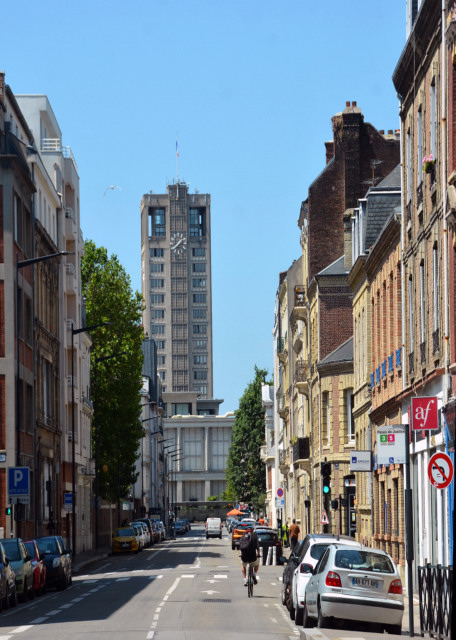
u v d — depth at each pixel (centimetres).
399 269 5181
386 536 5478
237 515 19300
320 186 8956
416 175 4494
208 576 6191
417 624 3347
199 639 2706
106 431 11288
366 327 6347
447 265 3772
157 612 3725
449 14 3675
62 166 9794
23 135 8156
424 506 4428
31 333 7681
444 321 3828
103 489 11519
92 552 10456
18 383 6188
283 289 12200
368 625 2914
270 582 5625
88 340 10925
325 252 8938
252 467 18512
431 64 4075
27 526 7294
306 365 9538
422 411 3081
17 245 7119
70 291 9675
